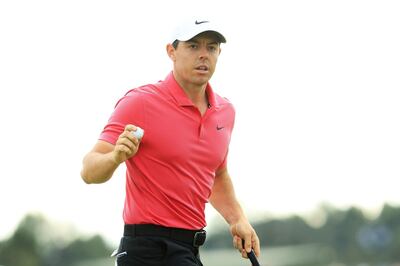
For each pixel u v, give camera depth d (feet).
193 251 73.15
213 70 72.64
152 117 71.51
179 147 71.67
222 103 74.90
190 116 72.38
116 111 72.13
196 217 72.90
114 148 69.26
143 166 71.67
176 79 73.00
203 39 71.72
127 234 72.54
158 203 71.67
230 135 75.87
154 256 71.67
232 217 78.74
